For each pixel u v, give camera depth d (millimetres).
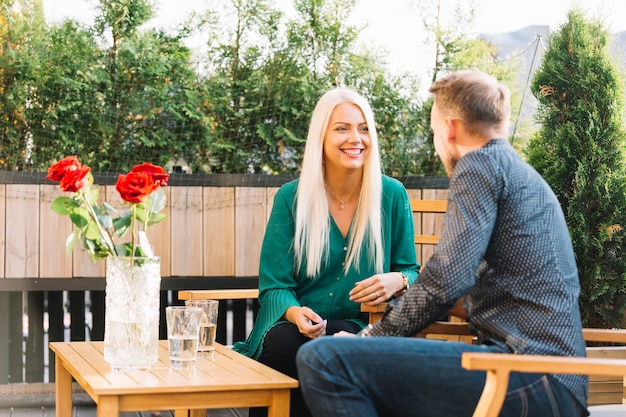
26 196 3838
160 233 3949
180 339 2180
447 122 1989
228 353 2492
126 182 2131
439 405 1812
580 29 3838
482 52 4332
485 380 1808
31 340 3938
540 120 3945
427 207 3262
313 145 2760
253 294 2986
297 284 2811
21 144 3945
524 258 1849
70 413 2586
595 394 2857
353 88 4223
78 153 4012
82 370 2160
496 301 1878
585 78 3783
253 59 4148
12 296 3895
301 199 2754
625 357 2822
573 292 1865
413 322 1886
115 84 4039
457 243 1820
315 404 1812
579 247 3762
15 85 3922
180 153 4117
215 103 4125
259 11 4148
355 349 1805
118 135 4043
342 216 2809
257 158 4164
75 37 3998
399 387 1808
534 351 1788
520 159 1962
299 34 4172
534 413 1783
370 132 2758
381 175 2891
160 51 4090
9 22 3926
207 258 3996
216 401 1986
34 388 3930
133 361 2139
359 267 2775
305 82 4156
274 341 2568
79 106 4012
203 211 3998
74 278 3881
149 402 1939
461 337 3271
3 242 3814
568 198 3816
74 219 2213
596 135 3748
